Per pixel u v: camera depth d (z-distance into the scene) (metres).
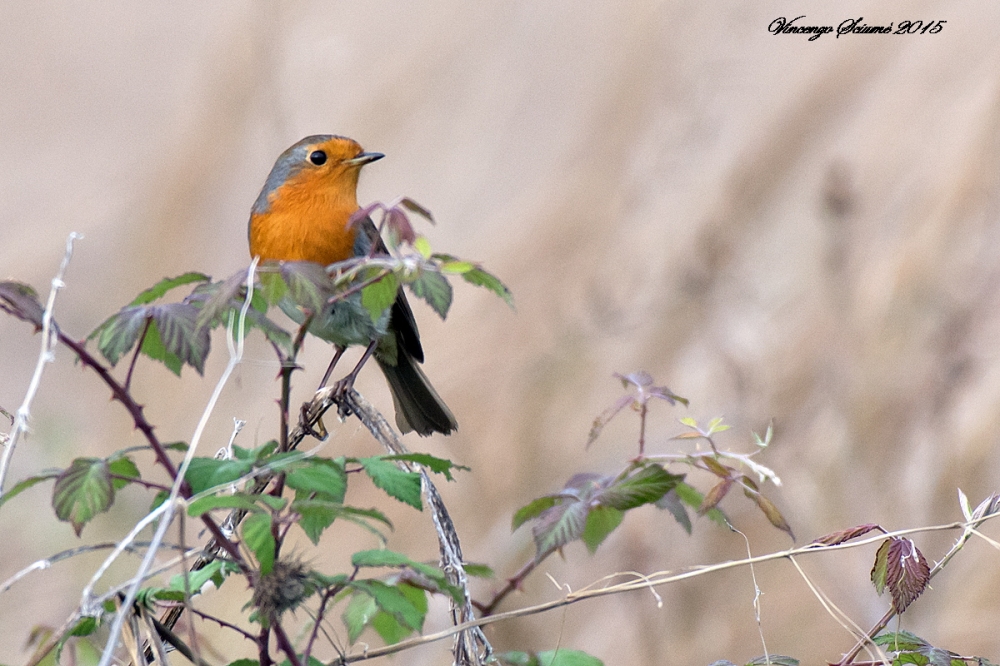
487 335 14.30
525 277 14.84
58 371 16.89
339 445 13.14
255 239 7.79
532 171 16.58
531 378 13.35
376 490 12.46
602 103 16.39
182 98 21.05
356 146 7.58
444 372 14.15
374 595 3.54
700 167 14.54
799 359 11.68
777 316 12.23
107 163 24.36
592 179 15.50
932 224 12.09
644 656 9.97
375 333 7.59
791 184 13.62
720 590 10.19
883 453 10.59
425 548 11.95
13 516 11.75
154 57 26.64
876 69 14.43
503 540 11.45
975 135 12.65
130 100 26.20
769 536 10.33
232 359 3.62
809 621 9.70
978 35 13.95
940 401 10.52
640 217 14.46
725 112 14.84
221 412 14.59
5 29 28.16
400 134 17.89
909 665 4.27
